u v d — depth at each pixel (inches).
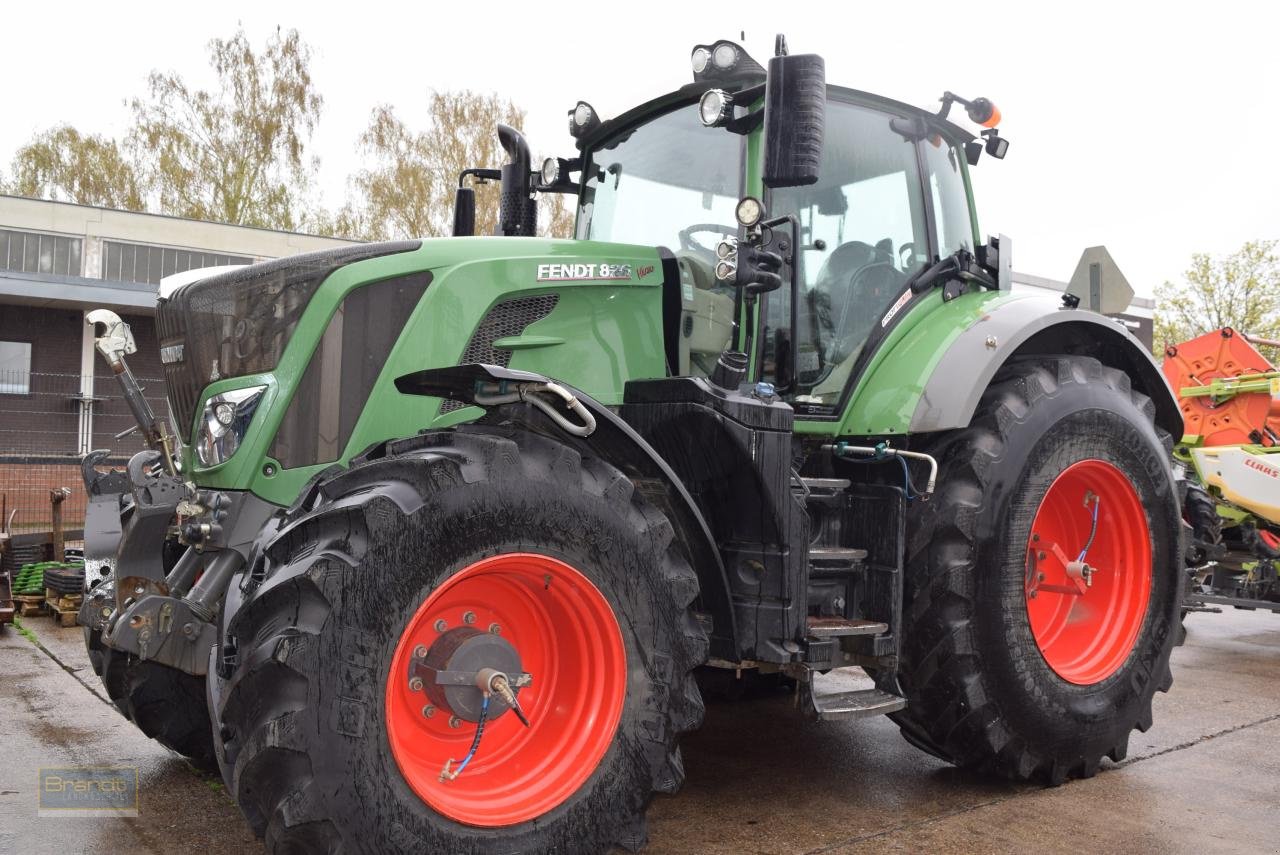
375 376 117.0
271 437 112.4
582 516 99.8
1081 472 146.6
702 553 112.5
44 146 1105.4
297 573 86.5
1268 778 141.3
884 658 128.0
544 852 95.3
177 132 1077.8
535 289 124.3
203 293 119.4
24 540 283.7
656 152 150.3
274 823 85.1
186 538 110.9
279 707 85.0
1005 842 114.7
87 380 645.3
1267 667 224.7
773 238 131.7
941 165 160.6
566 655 104.8
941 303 154.6
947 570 130.5
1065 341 163.8
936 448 139.6
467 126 1088.2
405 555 89.6
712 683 177.9
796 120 114.4
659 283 134.5
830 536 136.2
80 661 205.2
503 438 99.3
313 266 116.0
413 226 1071.6
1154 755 152.9
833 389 142.3
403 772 89.0
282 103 1088.2
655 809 124.8
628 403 121.8
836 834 116.6
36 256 804.0
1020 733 133.3
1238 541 286.2
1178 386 301.9
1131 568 151.1
